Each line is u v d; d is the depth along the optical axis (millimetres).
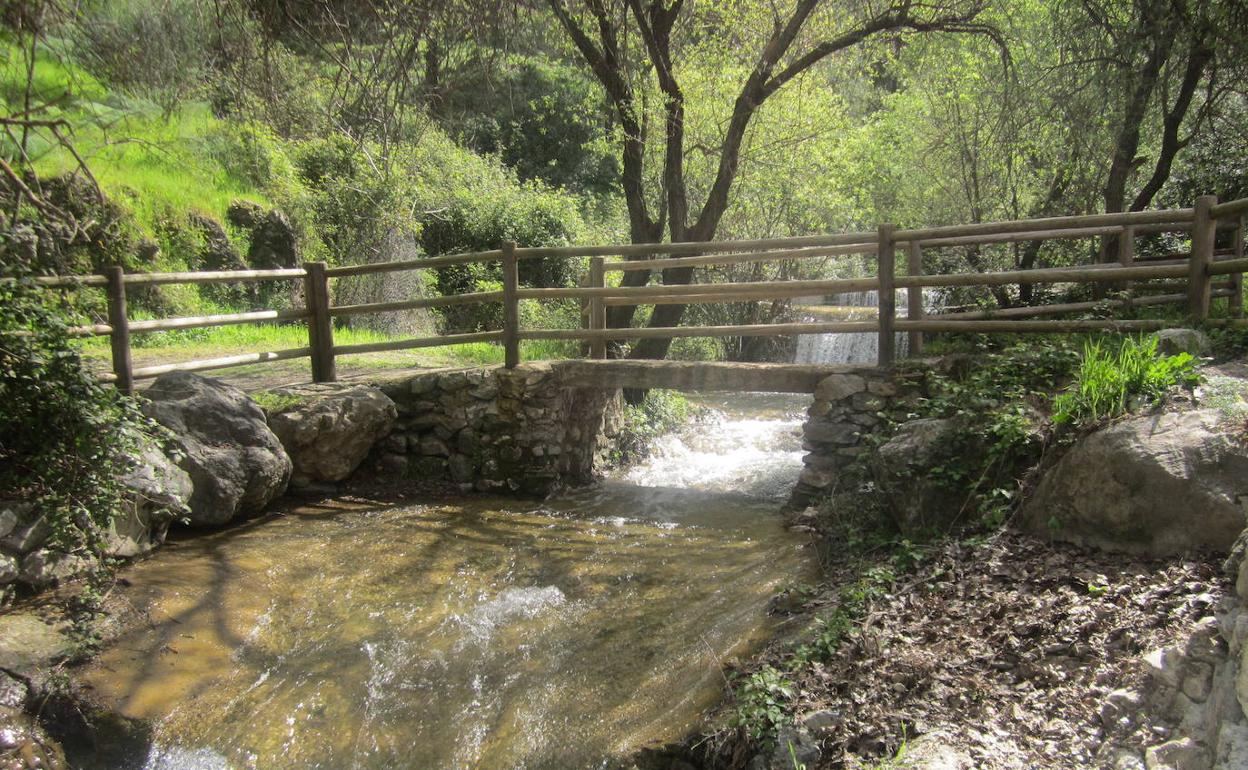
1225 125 10133
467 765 3721
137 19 5949
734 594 4918
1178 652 2631
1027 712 2873
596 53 9234
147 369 6164
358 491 7086
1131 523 3596
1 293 4617
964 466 4777
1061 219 5750
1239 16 7867
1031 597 3529
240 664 4359
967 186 12086
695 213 15375
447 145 17156
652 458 8703
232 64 5832
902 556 4469
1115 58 8625
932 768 2666
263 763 3756
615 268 7652
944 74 12273
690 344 14758
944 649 3393
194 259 12266
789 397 12258
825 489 6242
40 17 5504
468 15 5168
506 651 4508
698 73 13281
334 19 5016
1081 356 5180
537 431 7098
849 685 3369
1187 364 4102
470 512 6656
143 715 3914
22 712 3762
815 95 14953
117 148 11914
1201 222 5371
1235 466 3414
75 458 4613
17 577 4301
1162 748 2436
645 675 4168
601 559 5633
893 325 6145
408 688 4230
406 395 7391
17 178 6016
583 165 23266
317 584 5207
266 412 6488
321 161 15102
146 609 4609
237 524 6062
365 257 14836
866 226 17516
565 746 3725
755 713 3332
